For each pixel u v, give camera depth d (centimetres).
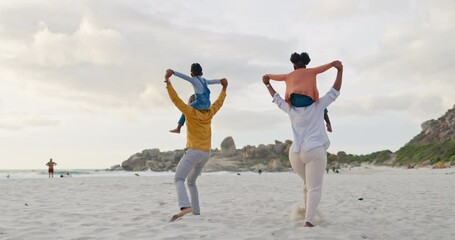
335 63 475
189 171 550
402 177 2408
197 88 538
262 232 440
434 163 4850
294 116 477
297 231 436
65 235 428
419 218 559
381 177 2472
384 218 550
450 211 646
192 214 586
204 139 547
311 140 463
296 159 479
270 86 517
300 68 494
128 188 1229
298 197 945
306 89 471
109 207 694
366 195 979
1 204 739
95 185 1370
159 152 7362
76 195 952
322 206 720
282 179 2206
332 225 485
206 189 1256
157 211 625
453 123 6412
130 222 513
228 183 1686
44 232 445
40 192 1034
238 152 7019
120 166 7100
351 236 414
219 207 706
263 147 6962
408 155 5916
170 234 427
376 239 409
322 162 464
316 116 472
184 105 520
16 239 407
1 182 1548
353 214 602
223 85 578
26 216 571
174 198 878
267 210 658
